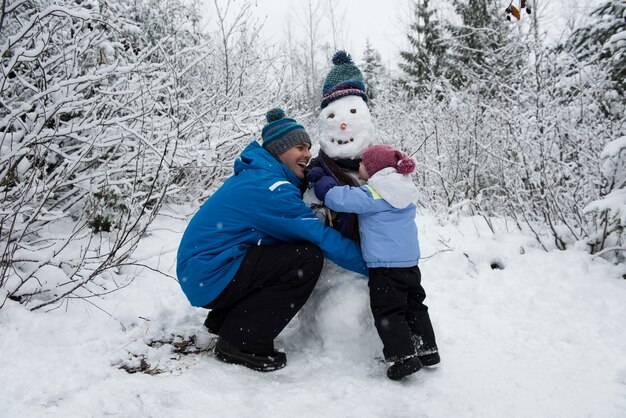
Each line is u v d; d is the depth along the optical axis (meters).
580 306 3.04
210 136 4.56
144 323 2.66
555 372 2.30
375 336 2.50
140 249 3.56
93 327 2.52
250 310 2.38
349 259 2.48
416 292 2.45
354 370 2.37
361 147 2.72
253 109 5.06
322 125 2.76
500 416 1.95
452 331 2.82
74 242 3.40
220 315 2.61
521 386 2.18
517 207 5.12
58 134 2.89
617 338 2.61
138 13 6.61
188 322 2.84
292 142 2.62
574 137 4.45
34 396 1.92
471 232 4.57
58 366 2.12
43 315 2.51
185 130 3.95
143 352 2.43
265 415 1.95
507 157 5.11
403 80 17.00
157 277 3.21
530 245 4.16
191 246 2.47
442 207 5.68
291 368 2.42
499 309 3.10
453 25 14.40
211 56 5.75
